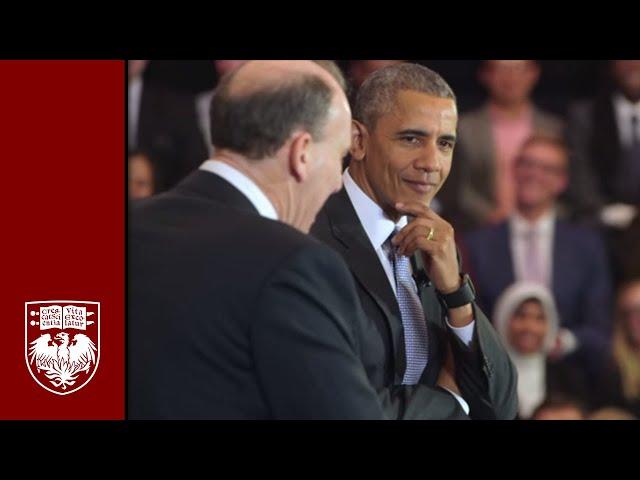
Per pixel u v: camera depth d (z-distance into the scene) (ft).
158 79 42.86
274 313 16.74
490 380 21.39
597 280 46.80
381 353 20.35
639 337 46.47
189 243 17.46
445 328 21.83
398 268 21.54
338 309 17.33
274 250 17.03
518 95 47.73
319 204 18.49
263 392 16.85
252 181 18.11
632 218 47.60
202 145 42.73
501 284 46.39
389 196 21.31
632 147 48.32
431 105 21.20
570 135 48.29
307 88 18.01
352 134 21.61
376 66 44.21
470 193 46.96
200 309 16.94
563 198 47.65
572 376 46.03
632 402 45.68
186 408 16.87
